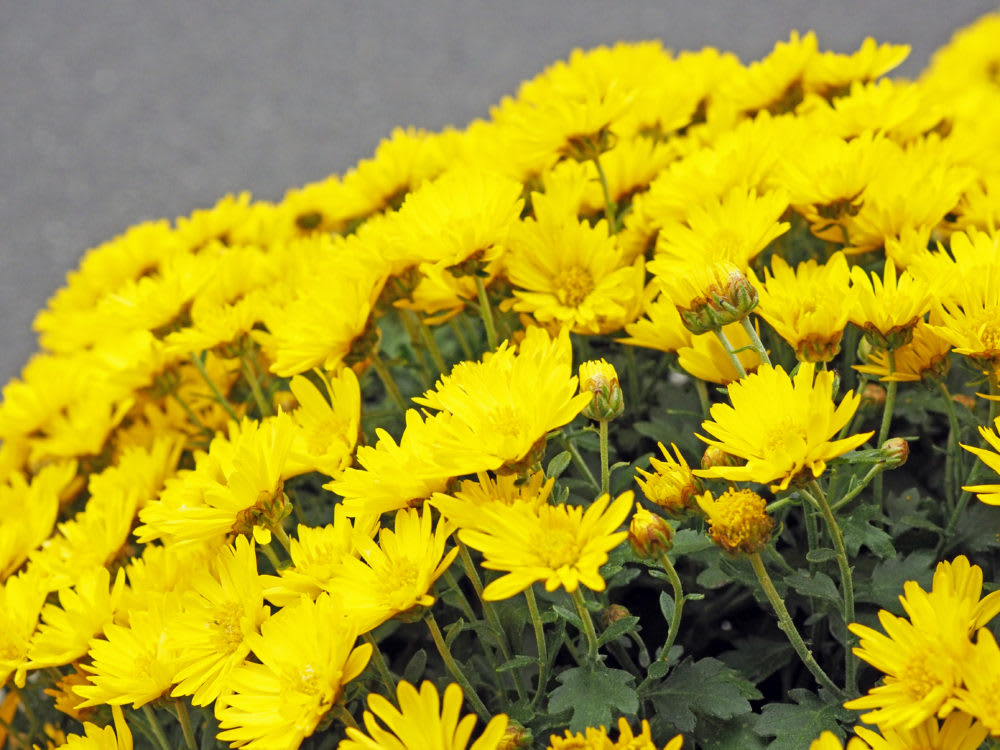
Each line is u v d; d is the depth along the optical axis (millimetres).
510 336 850
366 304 793
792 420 695
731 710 722
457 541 732
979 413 799
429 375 855
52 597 807
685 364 757
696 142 892
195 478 769
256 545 807
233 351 843
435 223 793
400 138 917
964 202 836
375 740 694
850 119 857
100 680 732
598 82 941
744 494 709
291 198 1007
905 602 688
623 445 833
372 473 718
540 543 690
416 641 798
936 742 686
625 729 690
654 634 797
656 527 710
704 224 787
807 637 776
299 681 702
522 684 757
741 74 915
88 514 818
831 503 743
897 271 781
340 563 730
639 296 805
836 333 734
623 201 876
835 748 684
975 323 724
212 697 719
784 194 784
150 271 981
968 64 1407
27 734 838
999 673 675
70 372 942
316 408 777
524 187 871
